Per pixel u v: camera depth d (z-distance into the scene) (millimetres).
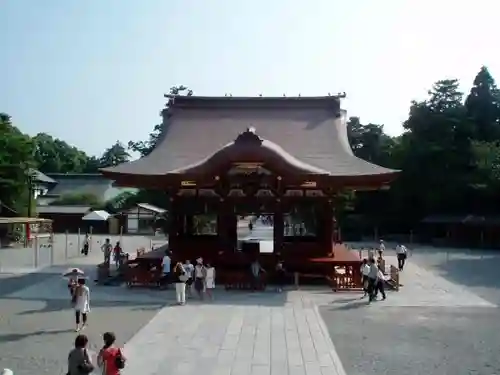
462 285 35031
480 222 69500
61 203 105625
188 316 24234
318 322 23203
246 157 32750
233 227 35469
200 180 34000
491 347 19359
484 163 74938
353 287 31391
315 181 33656
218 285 32812
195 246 36125
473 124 79125
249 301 28125
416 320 23859
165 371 16000
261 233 77250
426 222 74688
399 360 17641
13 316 23875
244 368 16422
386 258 52844
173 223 36125
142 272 32062
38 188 107562
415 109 80750
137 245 68312
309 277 33688
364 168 36125
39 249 62156
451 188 75375
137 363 16828
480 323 23328
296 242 35562
